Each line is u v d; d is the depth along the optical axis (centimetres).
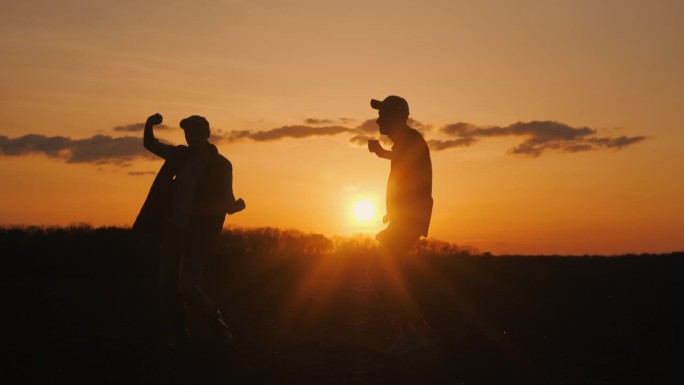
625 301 1208
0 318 982
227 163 786
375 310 1120
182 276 763
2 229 2019
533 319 995
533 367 673
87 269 1838
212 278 1664
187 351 743
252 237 2319
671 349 766
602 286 1448
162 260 768
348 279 1658
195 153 774
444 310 1087
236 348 764
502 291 1362
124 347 764
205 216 762
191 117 777
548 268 1817
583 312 1069
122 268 1881
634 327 923
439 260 1994
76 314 1041
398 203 742
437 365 680
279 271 1828
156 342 805
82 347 762
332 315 1060
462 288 1409
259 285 1509
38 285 1484
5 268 1816
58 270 1816
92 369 654
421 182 741
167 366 670
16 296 1252
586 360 706
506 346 777
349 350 755
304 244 2323
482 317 1012
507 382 618
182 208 762
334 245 2291
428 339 745
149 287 1473
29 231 2042
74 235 2059
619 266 1858
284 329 926
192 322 973
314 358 711
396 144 753
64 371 646
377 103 751
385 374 643
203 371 651
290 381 617
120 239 2077
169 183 770
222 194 773
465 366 675
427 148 751
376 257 747
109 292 1353
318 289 1434
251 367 669
